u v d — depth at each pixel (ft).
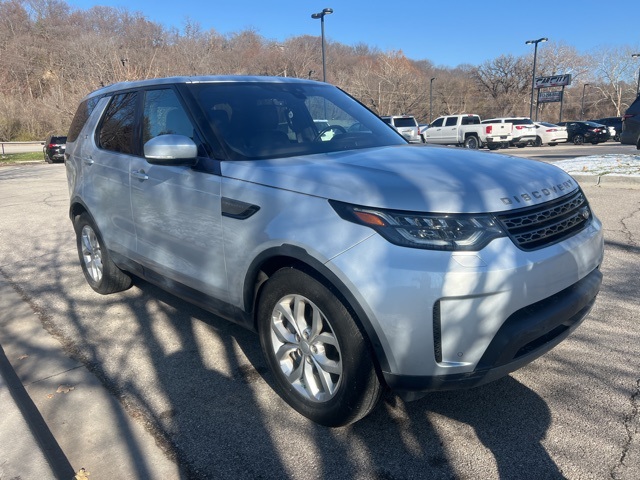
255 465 8.55
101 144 14.80
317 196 8.70
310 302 8.86
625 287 15.14
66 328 14.21
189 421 9.80
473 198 8.14
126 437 9.40
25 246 23.44
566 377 10.67
